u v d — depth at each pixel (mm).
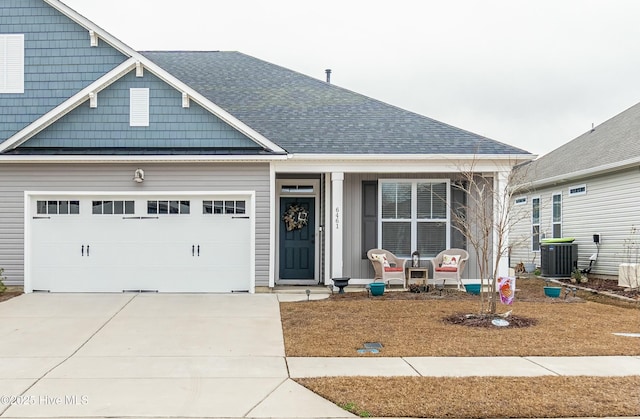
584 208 18828
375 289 13078
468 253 14688
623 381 6676
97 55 14227
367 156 13805
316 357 7863
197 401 6016
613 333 9383
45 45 14242
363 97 17078
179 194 13508
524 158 13984
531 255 22531
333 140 14461
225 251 13609
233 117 13617
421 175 14938
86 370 7188
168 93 13711
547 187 21500
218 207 13641
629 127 19812
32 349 8273
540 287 15828
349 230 14883
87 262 13453
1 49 14219
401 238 14945
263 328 9695
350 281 14805
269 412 5699
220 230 13617
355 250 14883
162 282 13531
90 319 10375
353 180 14914
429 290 13844
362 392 6254
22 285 13273
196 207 13602
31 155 13039
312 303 12109
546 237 21531
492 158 13984
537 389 6359
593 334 9273
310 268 15477
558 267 17938
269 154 13336
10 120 14180
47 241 13430
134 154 13188
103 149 13492
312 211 15500
